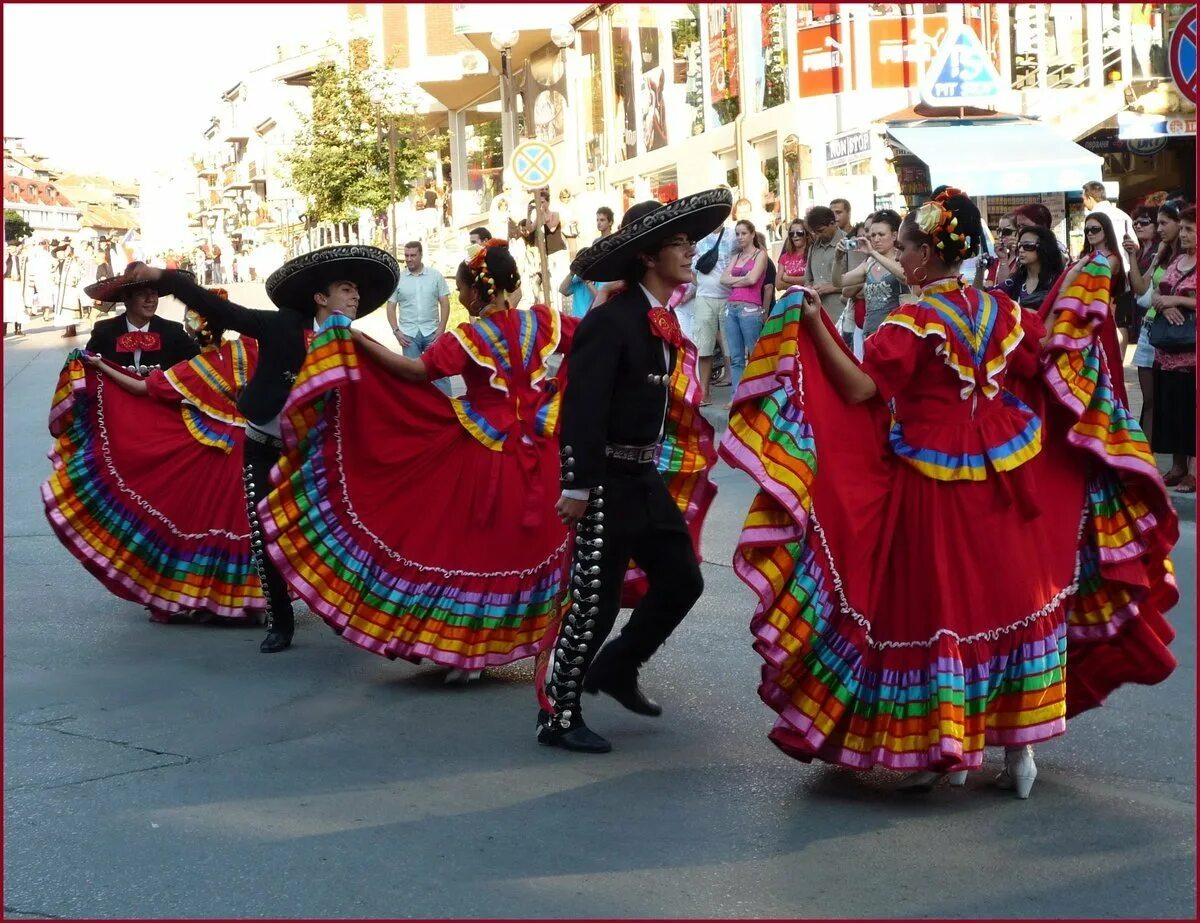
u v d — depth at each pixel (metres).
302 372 6.18
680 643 6.81
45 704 6.00
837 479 4.64
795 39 20.66
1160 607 5.03
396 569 6.26
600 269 5.20
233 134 74.25
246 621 7.67
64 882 4.06
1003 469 4.62
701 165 24.75
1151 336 9.30
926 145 13.63
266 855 4.26
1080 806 4.63
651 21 26.58
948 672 4.52
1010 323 4.73
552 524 6.27
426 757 5.24
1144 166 19.53
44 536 10.12
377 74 31.17
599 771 5.05
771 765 5.10
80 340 30.14
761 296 13.09
